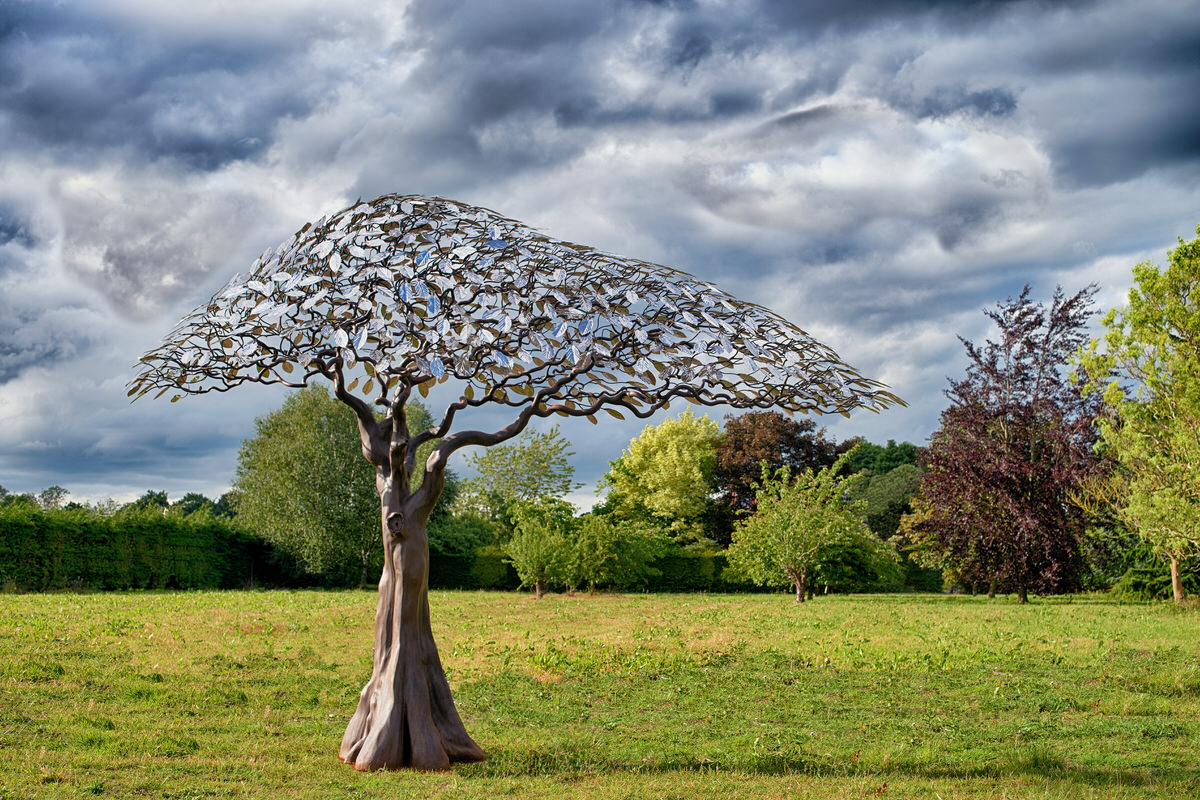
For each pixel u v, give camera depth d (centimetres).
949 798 552
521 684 977
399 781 583
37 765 597
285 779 590
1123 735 735
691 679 998
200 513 3297
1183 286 1839
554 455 3947
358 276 645
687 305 691
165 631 1383
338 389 669
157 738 695
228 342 679
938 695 909
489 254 667
